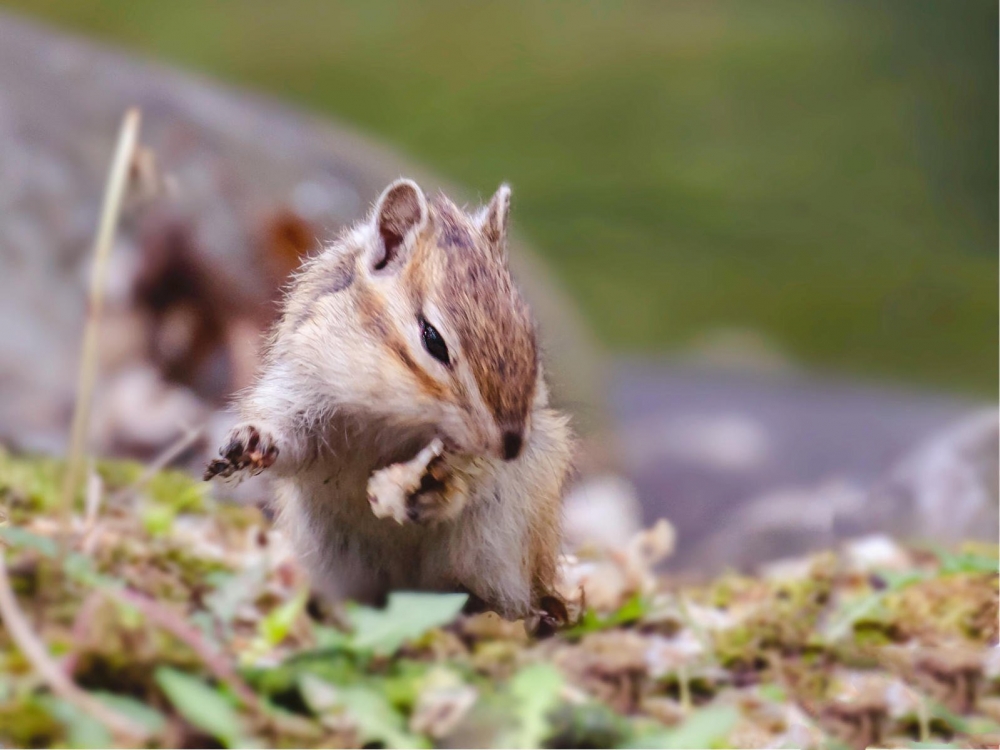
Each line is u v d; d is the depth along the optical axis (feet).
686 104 174.40
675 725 19.17
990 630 24.79
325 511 24.72
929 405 111.04
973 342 134.31
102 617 16.62
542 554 25.02
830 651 22.86
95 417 49.88
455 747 16.69
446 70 173.68
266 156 58.44
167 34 172.96
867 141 170.50
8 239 55.42
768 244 152.46
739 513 46.09
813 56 186.70
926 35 188.65
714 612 25.75
